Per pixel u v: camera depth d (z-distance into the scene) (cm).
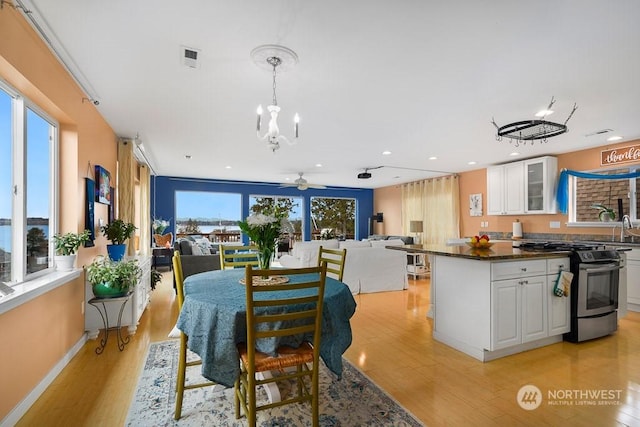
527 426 184
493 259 256
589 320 312
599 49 223
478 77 265
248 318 156
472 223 727
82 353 282
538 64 244
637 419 191
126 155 452
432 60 239
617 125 389
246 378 177
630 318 392
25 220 223
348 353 287
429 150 524
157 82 276
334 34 205
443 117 362
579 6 178
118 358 272
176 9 180
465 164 649
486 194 693
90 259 324
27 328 199
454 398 213
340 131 420
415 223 783
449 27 198
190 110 345
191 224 880
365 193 1080
